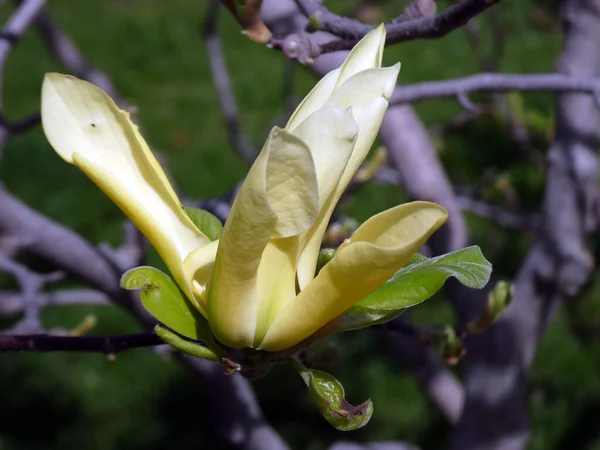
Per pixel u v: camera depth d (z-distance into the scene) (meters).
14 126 0.55
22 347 0.33
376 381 1.06
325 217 0.24
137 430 1.06
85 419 1.08
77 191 1.38
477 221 1.18
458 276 0.24
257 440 0.61
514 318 0.58
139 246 0.59
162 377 1.14
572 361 1.07
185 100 1.65
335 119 0.22
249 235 0.21
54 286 1.13
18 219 0.56
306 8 0.37
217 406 0.60
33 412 1.09
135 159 0.25
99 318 1.18
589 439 0.98
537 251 0.60
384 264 0.22
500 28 0.64
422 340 0.41
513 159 1.07
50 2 2.04
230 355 0.25
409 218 0.22
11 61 1.76
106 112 0.25
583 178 0.59
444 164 0.91
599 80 0.47
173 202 0.25
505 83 0.48
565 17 0.61
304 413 1.05
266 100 1.65
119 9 2.00
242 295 0.23
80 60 0.76
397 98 0.48
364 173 0.50
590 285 0.98
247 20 0.35
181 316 0.25
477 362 0.58
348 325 0.26
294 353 0.25
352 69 0.24
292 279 0.24
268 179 0.21
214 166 1.46
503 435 0.57
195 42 1.85
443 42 1.56
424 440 1.00
